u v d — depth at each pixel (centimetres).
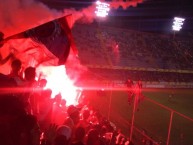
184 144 1839
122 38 4678
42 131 578
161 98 3133
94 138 482
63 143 416
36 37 786
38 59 821
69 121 570
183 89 4028
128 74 4056
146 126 2052
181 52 4962
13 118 418
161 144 1750
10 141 410
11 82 458
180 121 2314
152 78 4175
